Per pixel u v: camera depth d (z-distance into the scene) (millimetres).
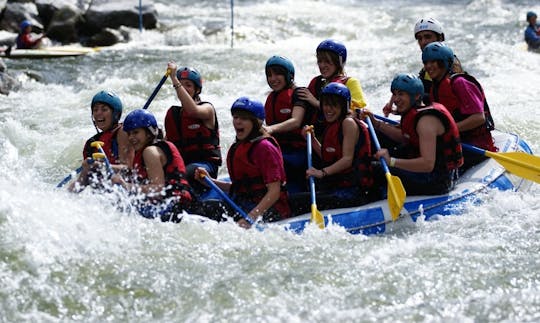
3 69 35031
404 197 17516
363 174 18312
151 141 17406
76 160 24562
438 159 18453
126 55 40719
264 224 17438
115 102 18703
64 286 15000
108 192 17625
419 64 37625
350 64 38250
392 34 48844
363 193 18422
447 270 15797
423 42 21625
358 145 18281
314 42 45938
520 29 47656
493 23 50000
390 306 14578
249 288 15070
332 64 20281
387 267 15922
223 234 17094
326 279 15422
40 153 25156
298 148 20328
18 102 31578
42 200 17578
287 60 20438
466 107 19734
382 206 18250
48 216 16969
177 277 15438
